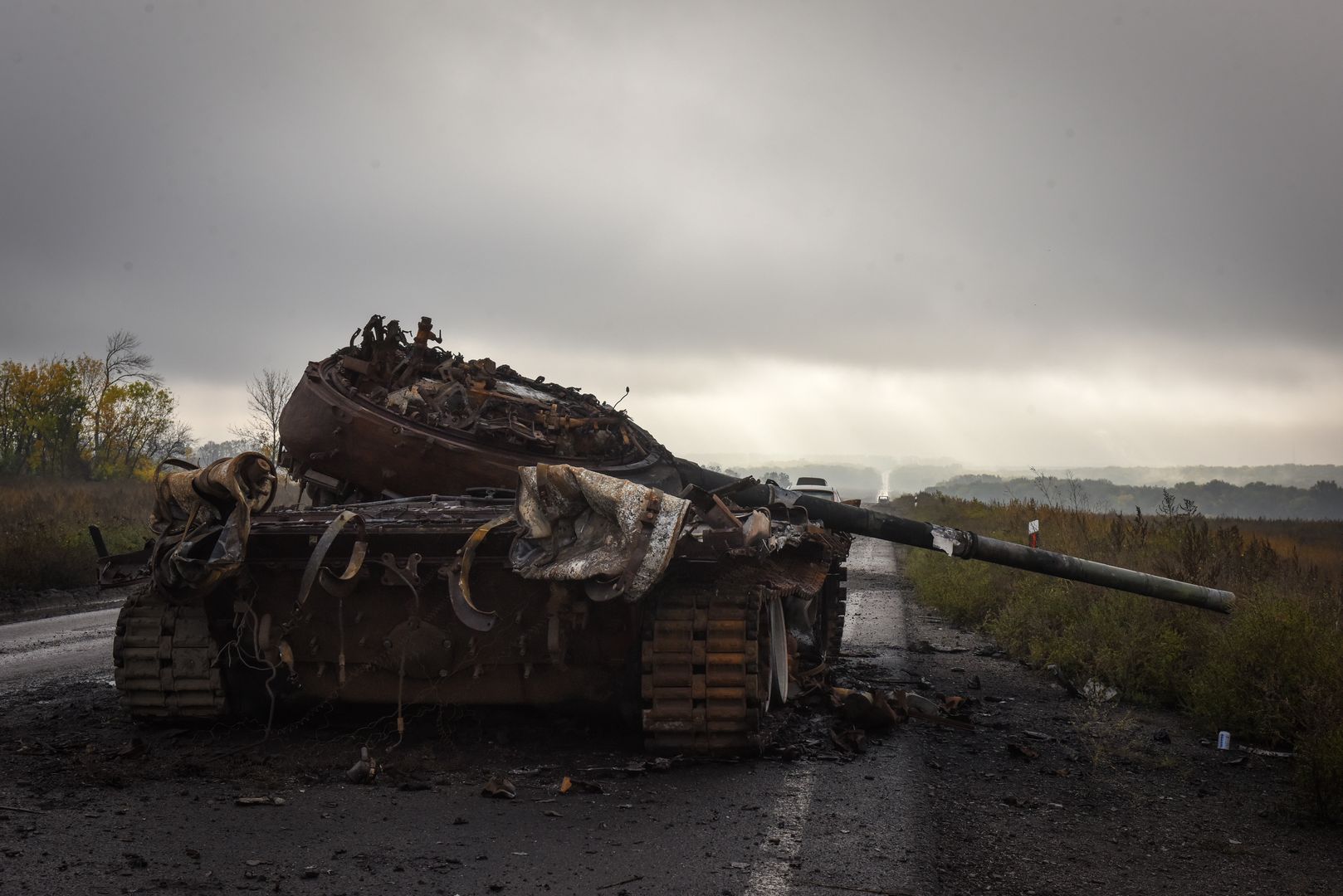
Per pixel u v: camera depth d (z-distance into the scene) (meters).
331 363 9.82
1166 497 19.34
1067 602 13.41
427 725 8.12
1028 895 4.80
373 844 5.32
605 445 9.55
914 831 5.73
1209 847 5.63
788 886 4.81
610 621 7.27
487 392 9.55
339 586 7.08
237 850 5.18
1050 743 8.17
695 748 7.34
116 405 52.97
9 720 8.48
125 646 7.75
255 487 7.06
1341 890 4.98
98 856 5.02
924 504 50.09
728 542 6.74
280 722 8.21
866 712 8.47
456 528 6.95
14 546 19.95
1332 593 11.90
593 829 5.64
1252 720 8.45
